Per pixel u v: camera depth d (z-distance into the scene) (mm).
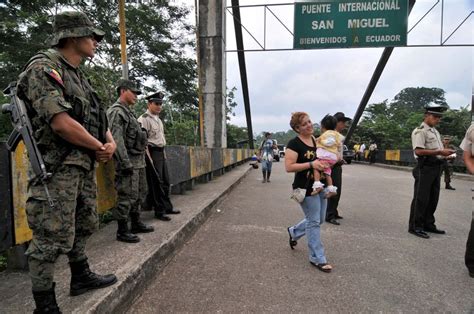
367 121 44531
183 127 23859
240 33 15453
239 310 2654
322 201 3697
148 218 4793
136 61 18797
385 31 12219
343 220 5867
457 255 4070
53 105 1835
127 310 2629
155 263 3285
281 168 19609
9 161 2643
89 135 2035
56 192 1972
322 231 5109
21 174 2771
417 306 2775
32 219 1943
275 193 8867
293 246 4148
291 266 3617
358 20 12320
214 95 12602
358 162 27422
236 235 4777
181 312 2609
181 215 5000
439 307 2762
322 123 4297
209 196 6949
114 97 10406
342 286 3135
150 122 4715
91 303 2236
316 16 12547
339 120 5645
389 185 11016
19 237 2740
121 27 5621
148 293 2939
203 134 12188
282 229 5137
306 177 3582
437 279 3338
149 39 18391
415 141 4863
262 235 4797
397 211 6680
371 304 2797
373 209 6867
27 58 13711
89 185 2354
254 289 3039
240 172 13789
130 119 3695
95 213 2412
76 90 2096
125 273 2740
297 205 7137
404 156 19500
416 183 4961
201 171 8867
